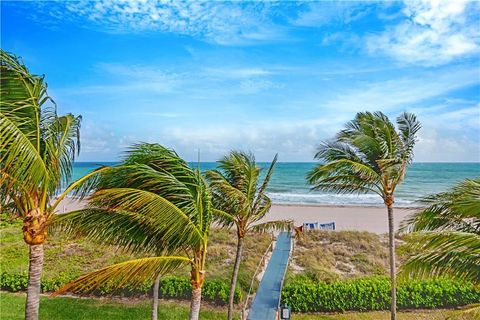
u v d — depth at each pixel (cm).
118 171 605
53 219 575
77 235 580
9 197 570
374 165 1074
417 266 663
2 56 522
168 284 1346
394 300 1054
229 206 997
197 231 612
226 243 2003
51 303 1284
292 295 1280
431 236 632
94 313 1215
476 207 625
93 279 505
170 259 587
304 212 3653
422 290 1270
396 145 1080
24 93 545
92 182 622
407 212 3519
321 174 1132
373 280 1370
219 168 1053
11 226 2327
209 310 1254
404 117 1138
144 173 584
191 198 616
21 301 1320
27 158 501
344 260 1766
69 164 668
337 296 1274
